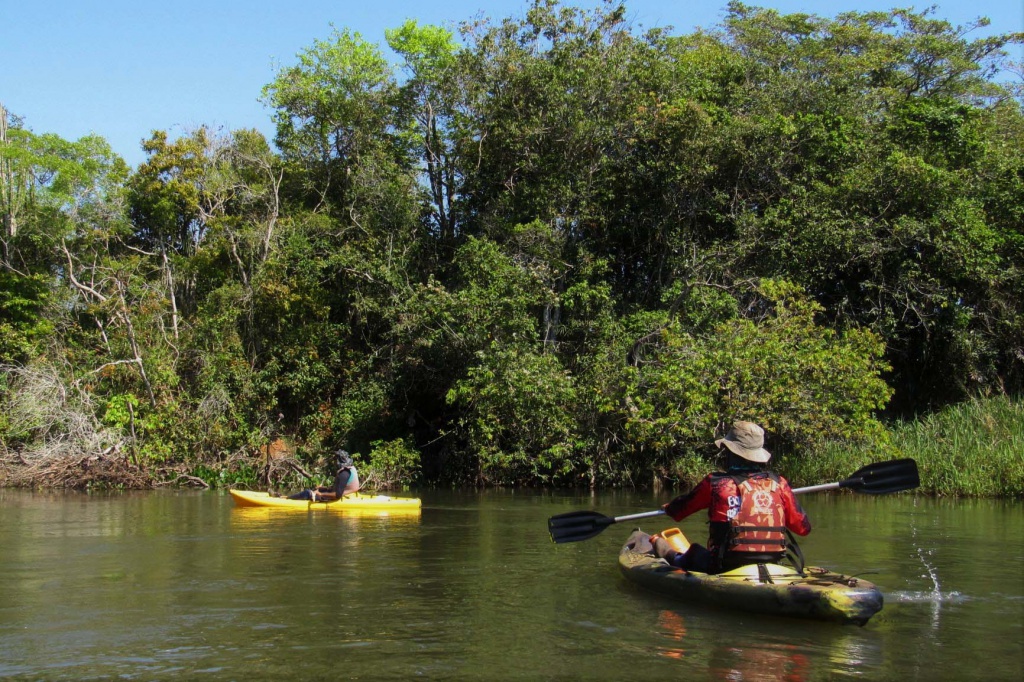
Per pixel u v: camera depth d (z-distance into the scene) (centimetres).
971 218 1942
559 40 2164
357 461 1948
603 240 2181
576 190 2119
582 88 2100
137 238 2648
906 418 2094
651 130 2061
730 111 2181
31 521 1170
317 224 2205
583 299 1969
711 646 526
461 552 882
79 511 1309
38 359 2047
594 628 568
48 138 2491
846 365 1580
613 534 1027
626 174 2133
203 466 1870
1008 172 2108
